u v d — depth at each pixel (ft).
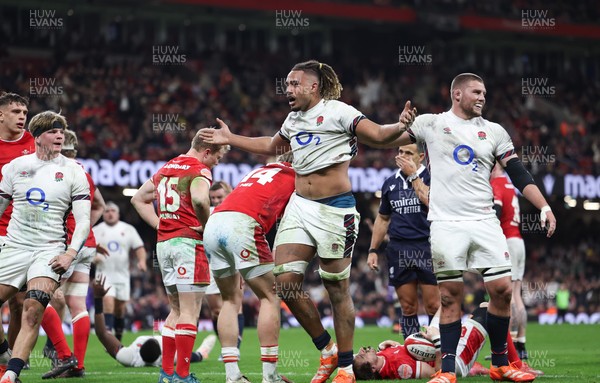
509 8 467.52
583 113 471.21
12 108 95.66
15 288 82.84
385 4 437.58
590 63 533.55
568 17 475.72
